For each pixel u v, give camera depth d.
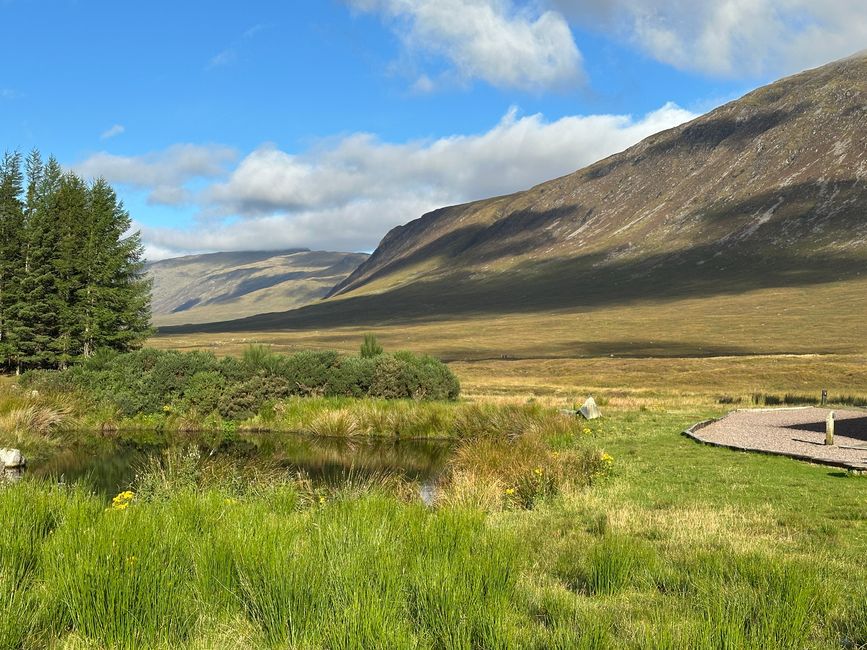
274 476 14.88
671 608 5.93
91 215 42.81
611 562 7.02
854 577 7.15
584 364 78.00
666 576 6.96
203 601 5.39
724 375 63.62
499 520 10.23
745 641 4.71
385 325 194.38
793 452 17.47
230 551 6.04
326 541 6.39
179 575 5.66
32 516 7.00
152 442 25.17
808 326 120.12
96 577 4.99
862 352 87.19
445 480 14.95
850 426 23.89
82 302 41.53
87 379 30.88
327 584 5.45
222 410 29.47
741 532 9.24
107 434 27.03
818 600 5.99
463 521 7.62
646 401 38.47
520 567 7.01
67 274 41.78
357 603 4.86
